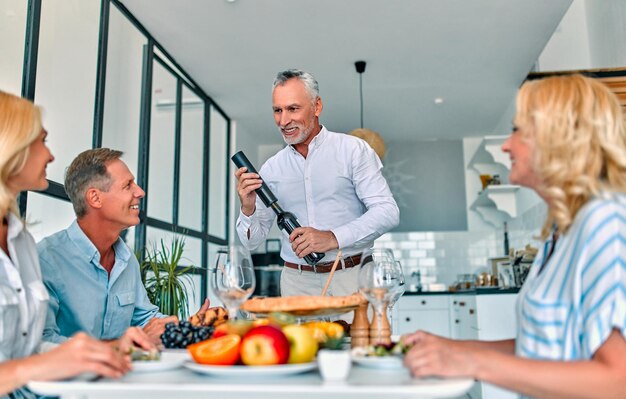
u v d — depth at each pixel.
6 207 1.13
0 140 1.12
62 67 2.63
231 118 5.28
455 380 0.80
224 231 5.26
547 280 0.94
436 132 5.66
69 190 1.64
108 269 1.72
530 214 4.28
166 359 1.02
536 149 0.94
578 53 4.54
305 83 2.04
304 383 0.80
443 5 3.21
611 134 0.90
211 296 4.68
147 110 3.56
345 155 2.09
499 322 3.23
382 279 1.10
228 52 3.82
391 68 4.06
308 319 1.45
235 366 0.88
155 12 3.31
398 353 0.97
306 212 2.14
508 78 4.26
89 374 0.89
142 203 3.50
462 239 5.73
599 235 0.84
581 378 0.78
